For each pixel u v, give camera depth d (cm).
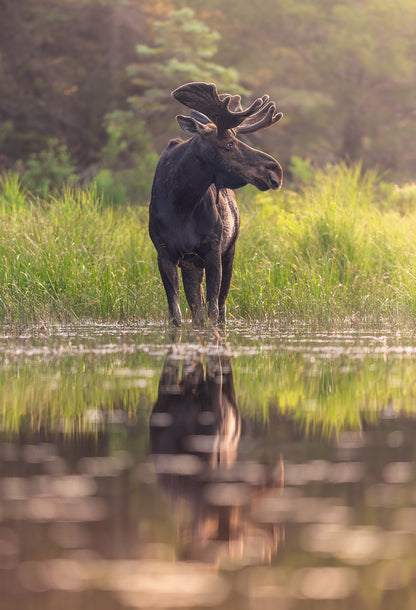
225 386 1455
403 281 3120
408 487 822
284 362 1775
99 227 3522
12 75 10388
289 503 769
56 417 1186
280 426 1130
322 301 2870
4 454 961
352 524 714
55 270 2992
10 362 1773
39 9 10300
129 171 7994
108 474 870
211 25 10600
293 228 3662
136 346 2089
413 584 591
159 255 2712
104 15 10450
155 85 9875
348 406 1286
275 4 10444
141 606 551
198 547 657
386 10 10288
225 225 2830
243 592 575
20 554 640
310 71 10544
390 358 1858
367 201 4275
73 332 2478
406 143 10781
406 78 10531
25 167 9525
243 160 2561
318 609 550
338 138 10912
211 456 953
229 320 2981
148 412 1220
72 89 10556
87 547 654
